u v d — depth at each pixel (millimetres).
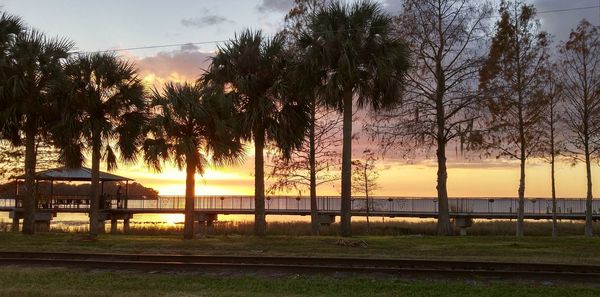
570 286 12125
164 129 23844
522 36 27688
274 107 25141
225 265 14438
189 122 24312
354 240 20906
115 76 23891
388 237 24891
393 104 24844
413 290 11602
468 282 12586
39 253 17125
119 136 24281
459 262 14727
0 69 24484
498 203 45438
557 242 21844
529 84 27719
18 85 24234
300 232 35969
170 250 19078
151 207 51062
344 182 24547
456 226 42688
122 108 24422
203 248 19641
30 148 26906
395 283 12375
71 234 27109
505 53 27359
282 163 30250
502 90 26984
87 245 20953
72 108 24219
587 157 28812
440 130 27516
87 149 25047
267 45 25547
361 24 23797
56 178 41219
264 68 25438
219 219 55781
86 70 23844
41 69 25203
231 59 25422
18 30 26109
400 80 24344
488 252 18250
